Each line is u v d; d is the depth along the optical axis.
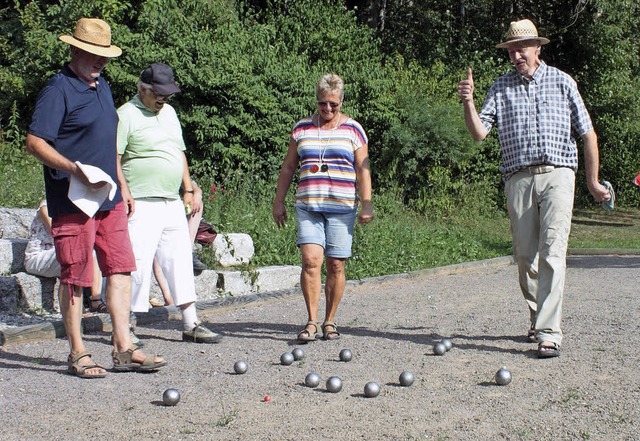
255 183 15.79
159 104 6.82
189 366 6.16
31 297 8.06
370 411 4.89
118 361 5.93
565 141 6.67
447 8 28.23
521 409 4.95
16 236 9.20
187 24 17.20
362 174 7.20
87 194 5.49
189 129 16.38
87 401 5.10
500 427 4.58
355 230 12.62
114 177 5.82
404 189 20.86
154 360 5.92
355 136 7.16
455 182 21.98
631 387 5.48
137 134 6.76
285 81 18.12
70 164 5.43
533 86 6.74
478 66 24.84
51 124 5.46
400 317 8.54
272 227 11.82
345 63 21.33
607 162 28.44
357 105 20.20
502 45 6.80
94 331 7.64
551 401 5.13
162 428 4.52
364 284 11.18
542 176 6.64
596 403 5.08
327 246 7.18
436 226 18.45
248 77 16.83
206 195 12.13
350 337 7.38
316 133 7.13
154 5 16.66
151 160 6.80
